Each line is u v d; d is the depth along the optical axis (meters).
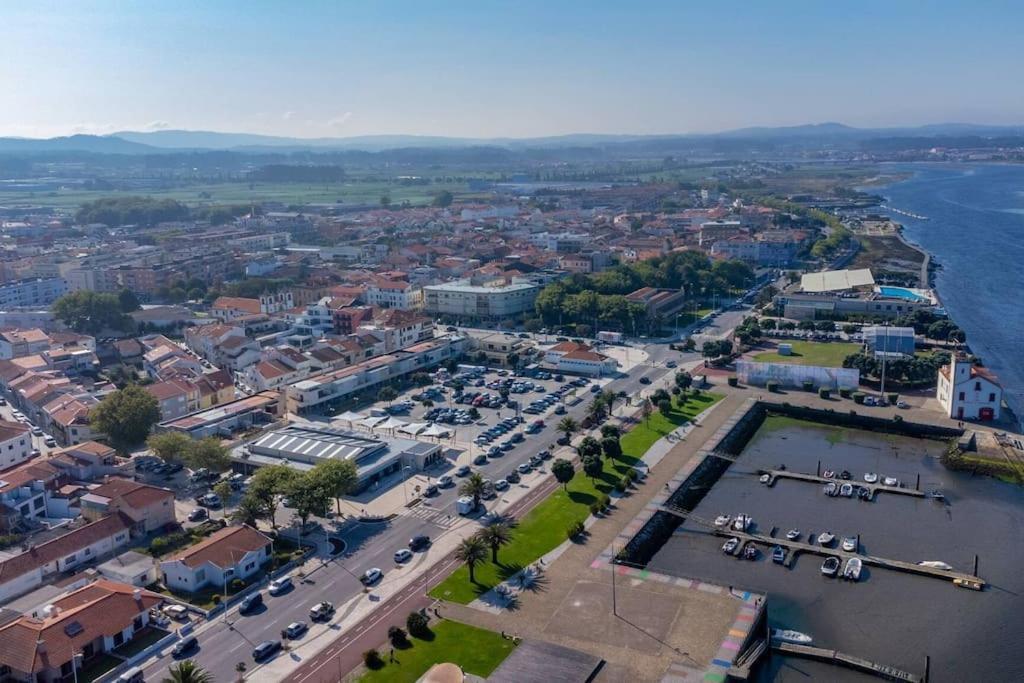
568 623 144.12
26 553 164.00
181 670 118.88
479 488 191.25
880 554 178.38
